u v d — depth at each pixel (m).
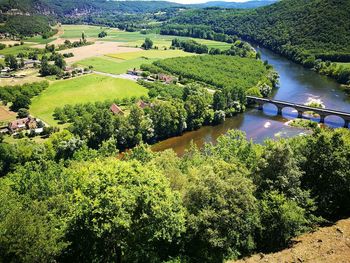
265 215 47.19
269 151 53.47
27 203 51.56
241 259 44.62
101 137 139.12
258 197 50.16
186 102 160.75
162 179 47.12
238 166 58.91
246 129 156.75
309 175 57.31
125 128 141.88
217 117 166.38
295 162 53.38
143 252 44.00
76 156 113.75
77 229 41.00
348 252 38.94
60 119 163.62
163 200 43.44
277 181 49.81
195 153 88.81
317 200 55.47
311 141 59.56
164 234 42.19
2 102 191.62
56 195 56.75
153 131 147.75
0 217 42.00
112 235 40.62
